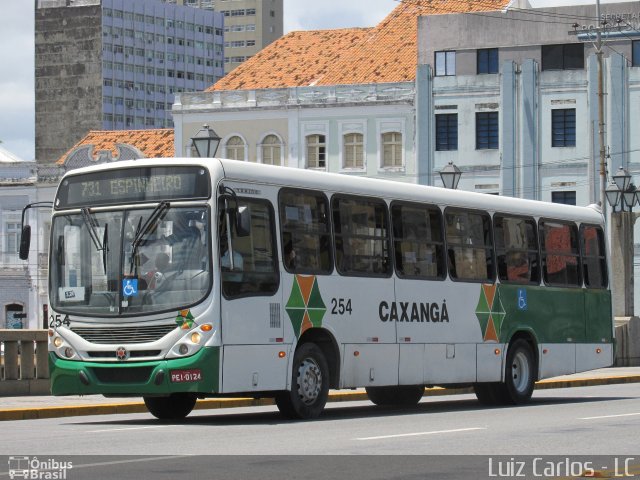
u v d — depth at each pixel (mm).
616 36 83625
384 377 27953
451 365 29812
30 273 101625
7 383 32500
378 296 27812
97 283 24922
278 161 89938
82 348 24906
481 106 85875
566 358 33688
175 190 24641
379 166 87875
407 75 88812
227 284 24359
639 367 51531
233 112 90812
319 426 23891
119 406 29281
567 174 84375
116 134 100625
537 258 32906
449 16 86625
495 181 85625
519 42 85375
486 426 23578
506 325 31578
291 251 25812
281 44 95875
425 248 29297
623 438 20828
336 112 88812
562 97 84625
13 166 102000
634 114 83312
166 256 24484
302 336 26266
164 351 24234
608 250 35750
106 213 25078
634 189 52625
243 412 29859
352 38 94562
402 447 19391
